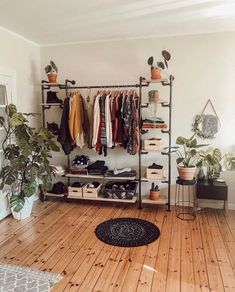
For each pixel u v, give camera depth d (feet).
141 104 12.25
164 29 11.48
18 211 10.73
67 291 6.78
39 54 13.83
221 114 12.14
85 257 8.36
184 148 11.93
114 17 9.95
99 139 12.08
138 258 8.30
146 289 6.85
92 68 13.30
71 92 13.47
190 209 12.48
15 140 11.57
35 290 6.82
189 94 12.34
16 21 10.30
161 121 11.80
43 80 13.69
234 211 12.20
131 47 12.75
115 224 10.74
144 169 13.24
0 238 9.62
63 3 8.60
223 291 6.78
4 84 11.40
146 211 12.19
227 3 8.66
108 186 12.85
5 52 11.34
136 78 12.87
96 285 7.02
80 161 12.99
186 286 6.96
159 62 11.57
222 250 8.75
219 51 11.84
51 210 12.34
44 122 13.56
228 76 11.88
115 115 11.85
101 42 13.07
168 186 12.21
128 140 11.87
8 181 10.36
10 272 7.57
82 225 10.71
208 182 11.79
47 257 8.37
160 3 8.66
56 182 14.28
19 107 12.42
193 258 8.27
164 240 9.44
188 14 9.68
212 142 12.34
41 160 11.00
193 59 12.14
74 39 12.85
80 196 12.80
